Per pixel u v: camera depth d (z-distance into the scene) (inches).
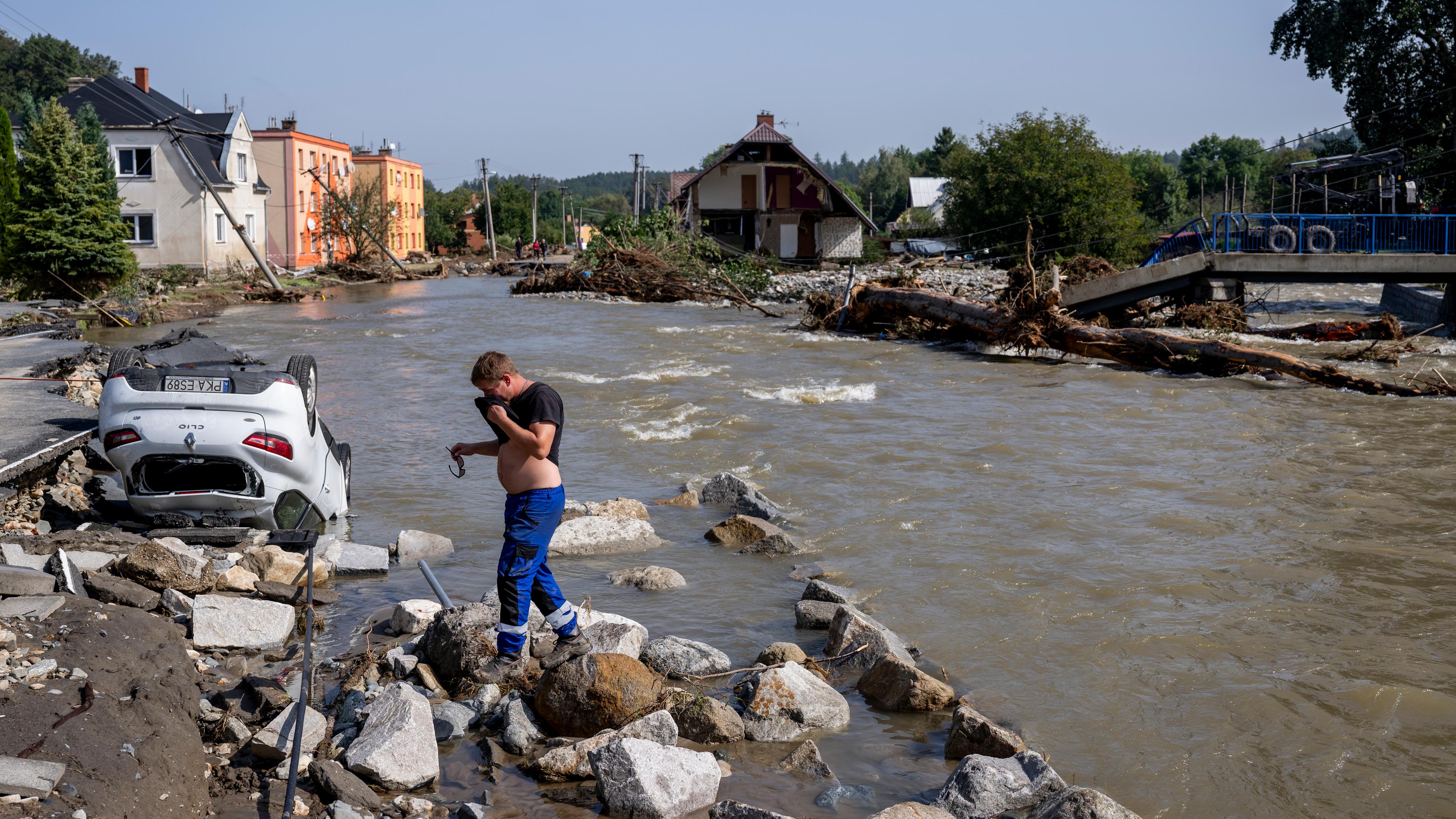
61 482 338.0
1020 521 352.5
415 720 177.5
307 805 158.6
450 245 3907.5
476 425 547.5
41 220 1232.2
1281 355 719.7
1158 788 174.1
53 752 144.7
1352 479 412.8
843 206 2274.9
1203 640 243.6
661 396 625.0
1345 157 1397.6
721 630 251.6
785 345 959.6
